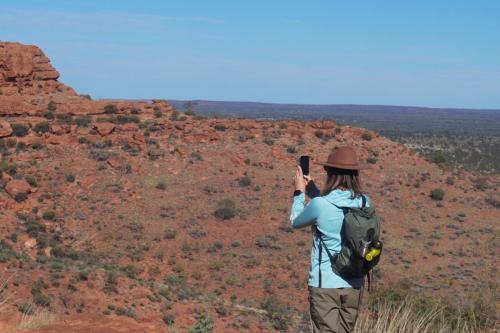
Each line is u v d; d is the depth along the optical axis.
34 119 88.19
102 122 88.25
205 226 65.25
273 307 39.41
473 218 73.81
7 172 71.94
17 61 103.38
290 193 75.81
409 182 83.62
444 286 49.00
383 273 52.94
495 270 56.06
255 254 58.28
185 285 49.12
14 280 33.34
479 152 198.12
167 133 91.00
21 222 60.41
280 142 93.31
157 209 68.88
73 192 70.50
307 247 60.56
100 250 57.75
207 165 83.00
